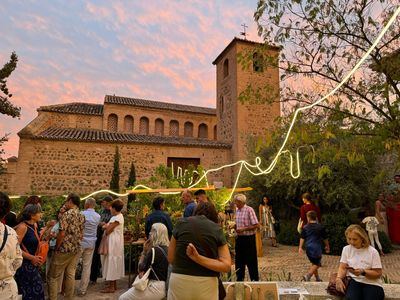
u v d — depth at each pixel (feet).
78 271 21.62
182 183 29.99
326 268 24.88
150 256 12.30
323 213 37.70
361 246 11.98
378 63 13.32
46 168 47.70
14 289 9.09
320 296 12.02
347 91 14.32
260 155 42.75
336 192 33.14
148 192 25.25
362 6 13.47
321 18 14.17
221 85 69.67
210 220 9.68
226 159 60.08
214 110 86.33
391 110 13.00
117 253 18.47
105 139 51.26
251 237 18.26
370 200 35.70
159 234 13.12
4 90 38.93
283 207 43.50
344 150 13.75
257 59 16.28
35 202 17.52
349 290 11.51
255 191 43.98
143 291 11.74
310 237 20.04
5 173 47.19
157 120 76.79
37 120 55.21
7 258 8.91
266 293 11.84
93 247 18.45
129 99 78.02
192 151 57.47
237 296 11.56
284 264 26.53
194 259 8.40
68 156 49.26
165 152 55.42
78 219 15.83
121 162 52.31
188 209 17.17
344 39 14.17
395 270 23.71
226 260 8.91
